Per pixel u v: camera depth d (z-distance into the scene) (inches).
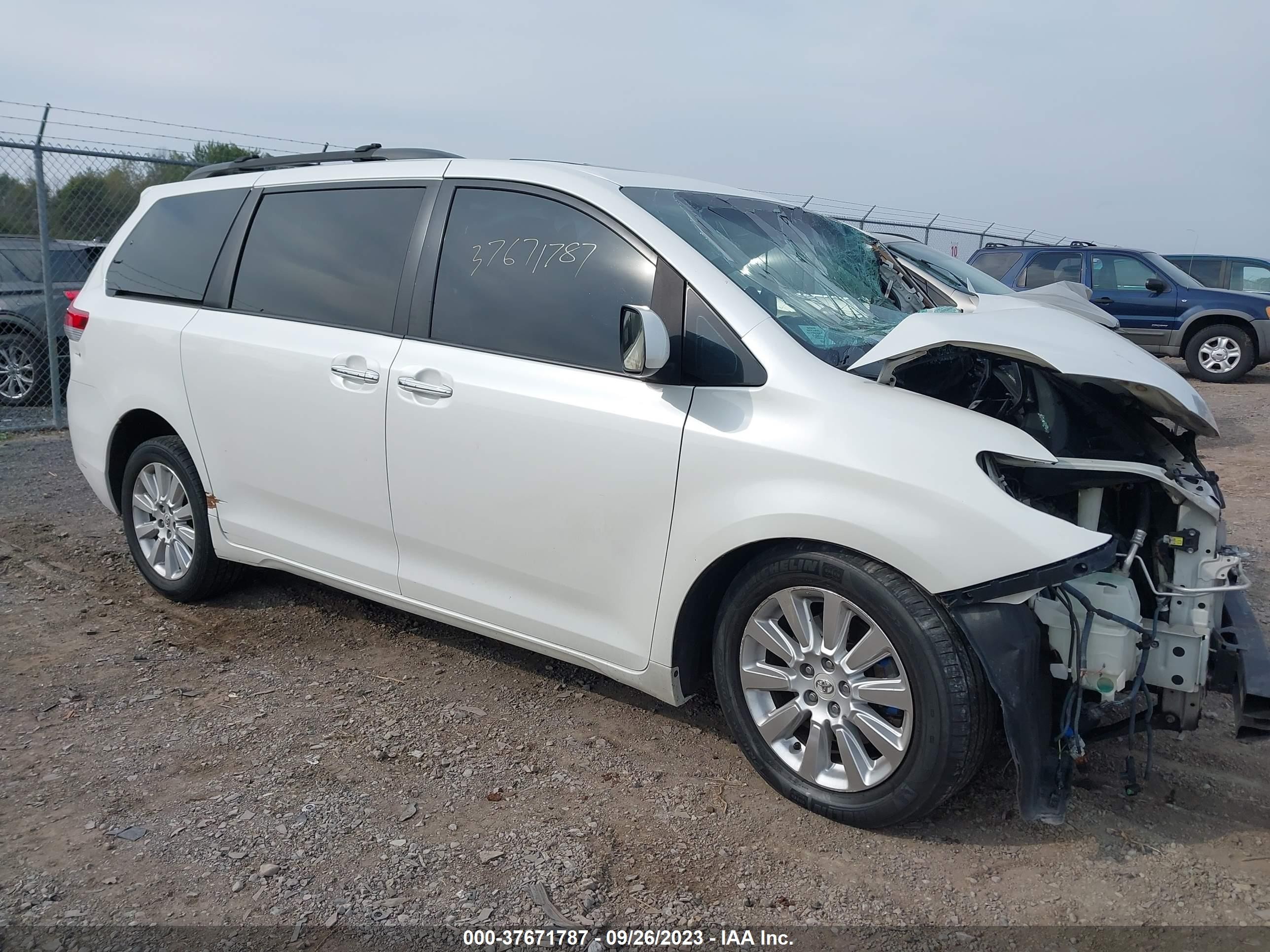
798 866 106.3
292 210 159.5
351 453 145.0
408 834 110.2
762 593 115.0
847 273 146.8
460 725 136.1
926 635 103.0
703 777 124.1
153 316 172.4
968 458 103.4
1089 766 126.6
